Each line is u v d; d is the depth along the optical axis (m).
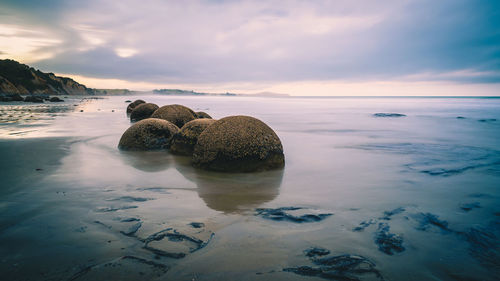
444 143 10.72
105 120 17.67
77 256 2.59
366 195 4.66
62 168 5.97
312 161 7.37
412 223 3.51
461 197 4.60
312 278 2.36
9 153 7.27
